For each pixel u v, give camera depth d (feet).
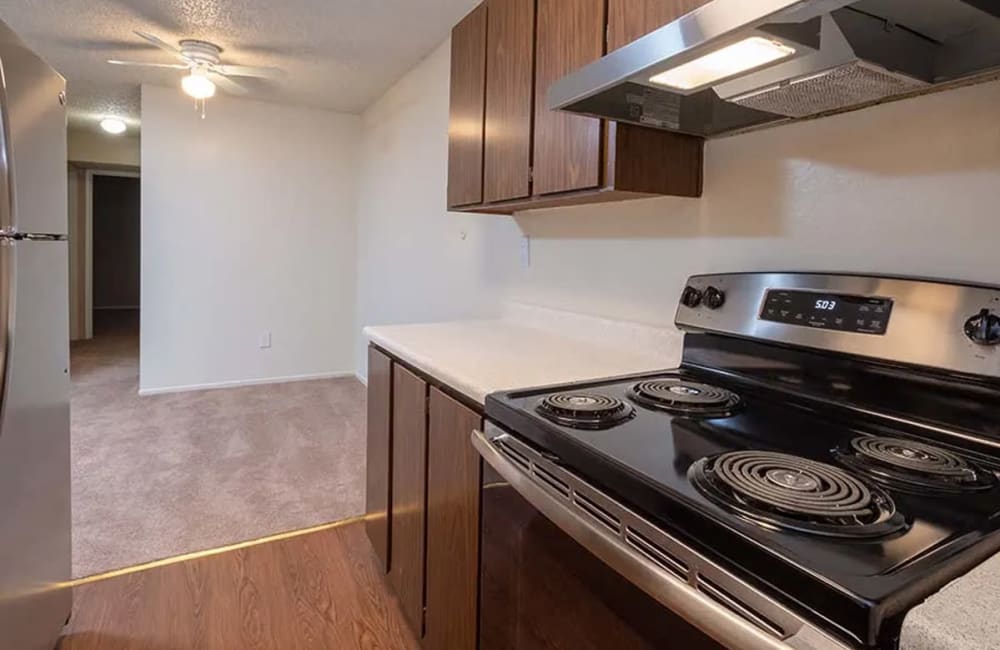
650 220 5.67
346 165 16.71
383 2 9.02
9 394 4.32
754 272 4.42
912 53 3.15
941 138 3.48
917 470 2.65
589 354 5.58
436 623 5.17
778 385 4.05
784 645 1.83
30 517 4.83
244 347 16.06
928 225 3.55
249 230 15.75
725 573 2.09
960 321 3.14
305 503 8.77
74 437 11.45
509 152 5.91
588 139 4.81
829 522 2.13
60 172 5.44
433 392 5.16
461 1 8.94
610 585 2.73
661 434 3.20
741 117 4.38
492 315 8.98
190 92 11.39
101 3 9.13
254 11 9.39
